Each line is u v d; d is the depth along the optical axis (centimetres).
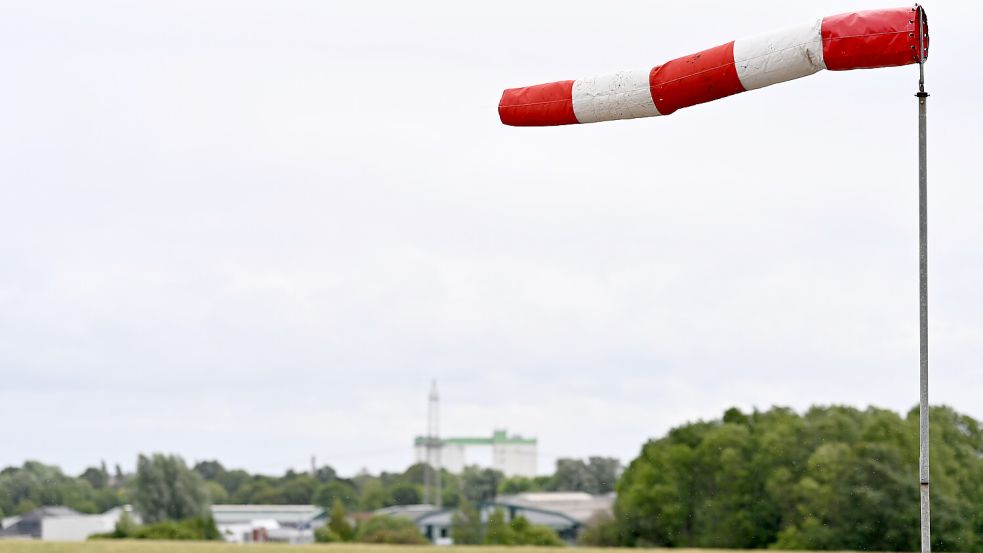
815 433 8738
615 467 17662
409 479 19425
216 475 18388
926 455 1723
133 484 12462
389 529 11462
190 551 5950
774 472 8500
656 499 8944
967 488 8038
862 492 7881
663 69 1825
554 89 1900
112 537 10331
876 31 1691
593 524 9544
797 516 8350
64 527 12419
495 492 18150
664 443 9450
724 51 1773
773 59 1739
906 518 7800
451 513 13888
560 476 17800
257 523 15262
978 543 7788
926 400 1730
